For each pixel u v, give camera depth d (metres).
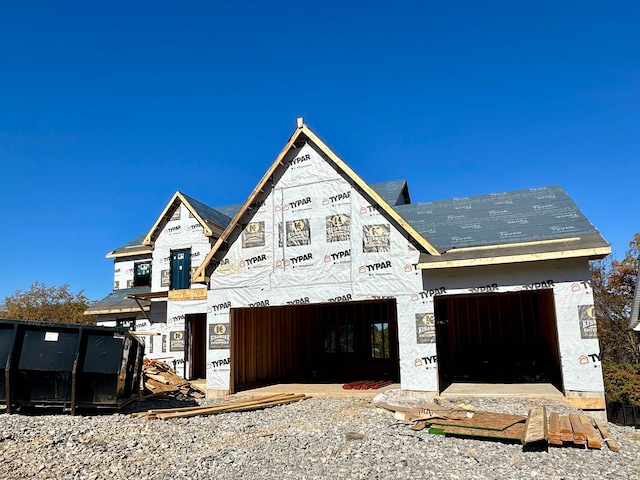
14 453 7.27
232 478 6.39
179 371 17.88
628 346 28.44
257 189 14.31
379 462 6.86
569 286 11.34
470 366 16.72
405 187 21.72
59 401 9.97
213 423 9.93
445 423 8.72
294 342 18.69
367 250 13.16
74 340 10.12
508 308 17.28
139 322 20.16
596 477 6.24
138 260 22.03
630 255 29.30
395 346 18.69
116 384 10.09
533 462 6.82
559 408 10.30
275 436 8.65
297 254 13.86
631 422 22.02
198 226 19.34
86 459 7.20
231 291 14.40
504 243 12.12
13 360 9.86
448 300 17.86
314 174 14.03
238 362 14.77
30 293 34.25
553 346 14.16
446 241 13.05
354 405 11.48
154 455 7.52
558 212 13.51
